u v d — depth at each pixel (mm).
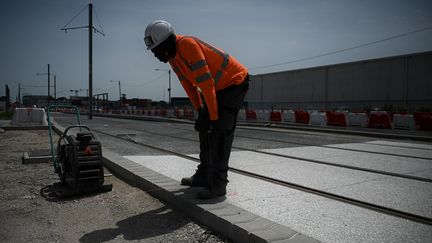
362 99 40188
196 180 4500
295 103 48281
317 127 18109
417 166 6555
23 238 3348
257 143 10531
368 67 39531
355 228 3266
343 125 19203
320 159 7297
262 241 2752
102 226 3617
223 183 4055
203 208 3551
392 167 6422
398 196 4363
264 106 53188
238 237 3025
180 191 4277
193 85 4492
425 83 34531
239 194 4379
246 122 23922
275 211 3738
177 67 4312
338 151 8688
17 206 4320
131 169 5633
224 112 3984
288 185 4879
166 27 3891
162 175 5188
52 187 5188
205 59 3908
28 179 5758
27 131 15336
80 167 4691
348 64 41625
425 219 3520
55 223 3730
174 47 3951
